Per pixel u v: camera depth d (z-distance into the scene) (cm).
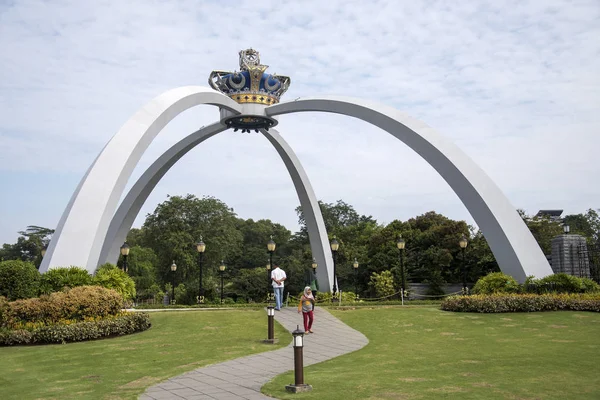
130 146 2048
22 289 1499
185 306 2406
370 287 4375
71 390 874
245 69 2927
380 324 1606
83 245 1786
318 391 791
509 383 816
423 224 4712
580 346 1166
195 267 5200
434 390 777
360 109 2650
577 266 2334
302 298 1464
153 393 836
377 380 855
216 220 5409
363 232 5728
